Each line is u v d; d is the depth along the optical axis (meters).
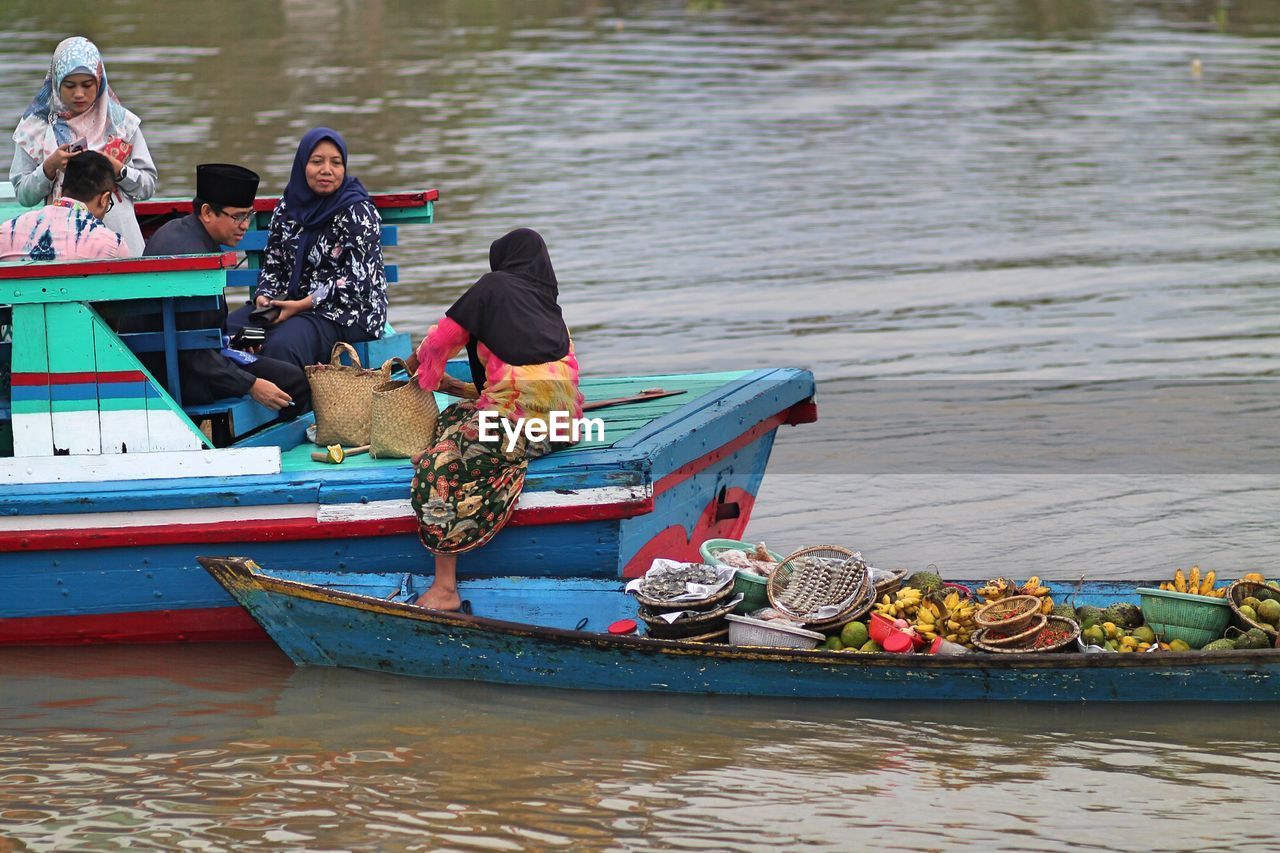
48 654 19.89
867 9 111.06
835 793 16.02
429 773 16.52
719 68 82.06
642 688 18.58
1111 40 92.06
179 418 19.05
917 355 34.06
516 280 18.72
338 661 19.34
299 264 22.08
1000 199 51.62
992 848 14.91
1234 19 100.62
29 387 18.98
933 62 84.19
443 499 18.39
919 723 17.70
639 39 94.19
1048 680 17.91
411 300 37.62
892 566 22.44
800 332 36.06
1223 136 61.78
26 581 19.41
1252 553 22.56
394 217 24.56
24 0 112.44
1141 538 23.23
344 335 22.38
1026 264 42.69
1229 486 25.36
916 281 41.03
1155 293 39.22
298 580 19.06
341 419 20.19
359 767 16.67
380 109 67.50
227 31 97.12
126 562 19.31
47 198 21.97
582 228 47.00
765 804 15.80
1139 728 17.47
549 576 19.30
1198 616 18.50
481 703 18.36
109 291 18.73
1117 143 61.06
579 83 76.56
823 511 24.92
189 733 17.53
